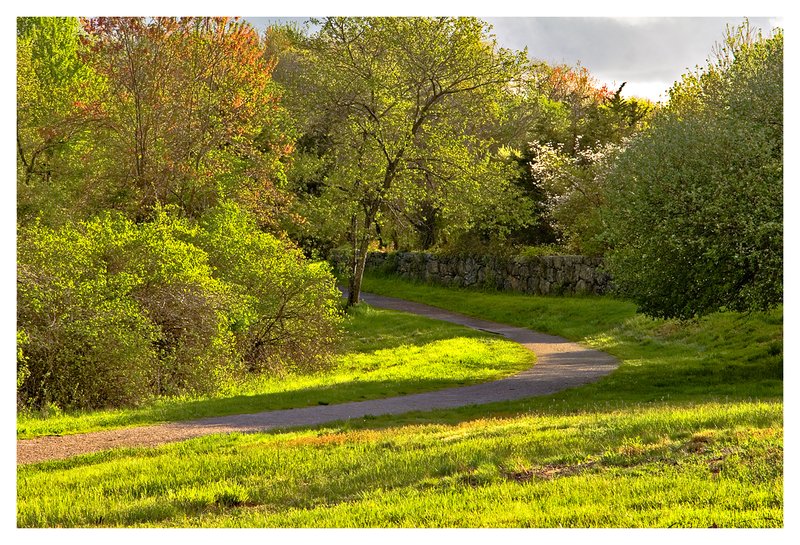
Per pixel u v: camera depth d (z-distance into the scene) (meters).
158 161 31.92
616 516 8.24
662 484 9.23
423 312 45.47
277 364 27.44
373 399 19.78
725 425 11.98
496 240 50.34
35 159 37.56
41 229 22.06
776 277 18.72
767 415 12.49
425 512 8.82
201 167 32.78
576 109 69.50
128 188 31.62
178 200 32.41
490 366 27.27
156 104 32.12
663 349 29.94
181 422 16.31
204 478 11.08
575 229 46.38
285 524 8.80
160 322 21.86
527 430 13.21
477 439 12.58
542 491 9.39
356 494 9.97
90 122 33.62
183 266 22.48
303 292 28.23
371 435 13.76
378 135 40.50
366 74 40.97
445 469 10.81
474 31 39.44
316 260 43.12
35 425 15.73
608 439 11.72
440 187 40.94
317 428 15.02
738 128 19.11
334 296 29.33
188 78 33.06
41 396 18.70
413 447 12.44
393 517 8.76
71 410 18.62
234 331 25.83
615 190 22.36
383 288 54.81
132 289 21.67
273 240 29.47
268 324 27.89
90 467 11.98
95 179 31.88
